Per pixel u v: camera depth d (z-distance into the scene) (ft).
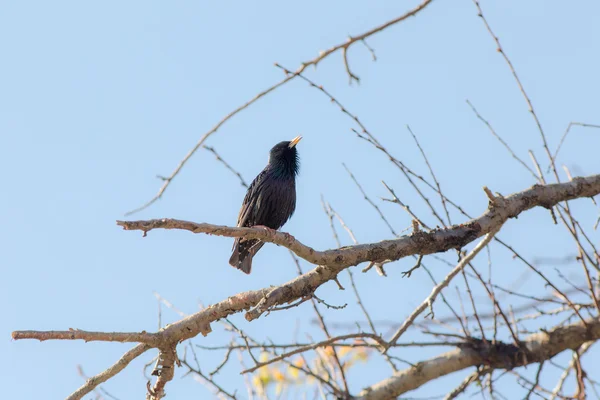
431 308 36.99
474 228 38.11
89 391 37.81
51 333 33.12
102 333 35.01
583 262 35.96
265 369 42.65
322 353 42.78
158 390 38.58
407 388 39.04
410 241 37.52
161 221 31.35
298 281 36.91
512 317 39.55
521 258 37.09
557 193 40.63
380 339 37.50
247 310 38.27
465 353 38.50
